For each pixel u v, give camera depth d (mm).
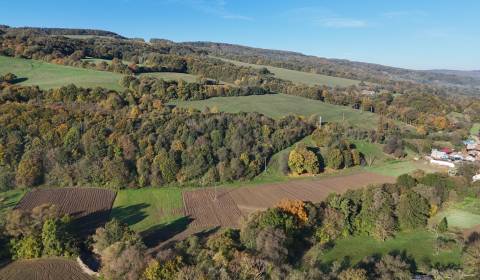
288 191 77000
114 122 84750
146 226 61969
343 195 62219
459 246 51219
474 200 64875
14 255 51469
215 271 42219
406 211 57531
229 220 64188
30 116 80125
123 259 44844
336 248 52656
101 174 76000
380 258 48906
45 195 70438
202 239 54625
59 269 49094
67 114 83312
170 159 79562
